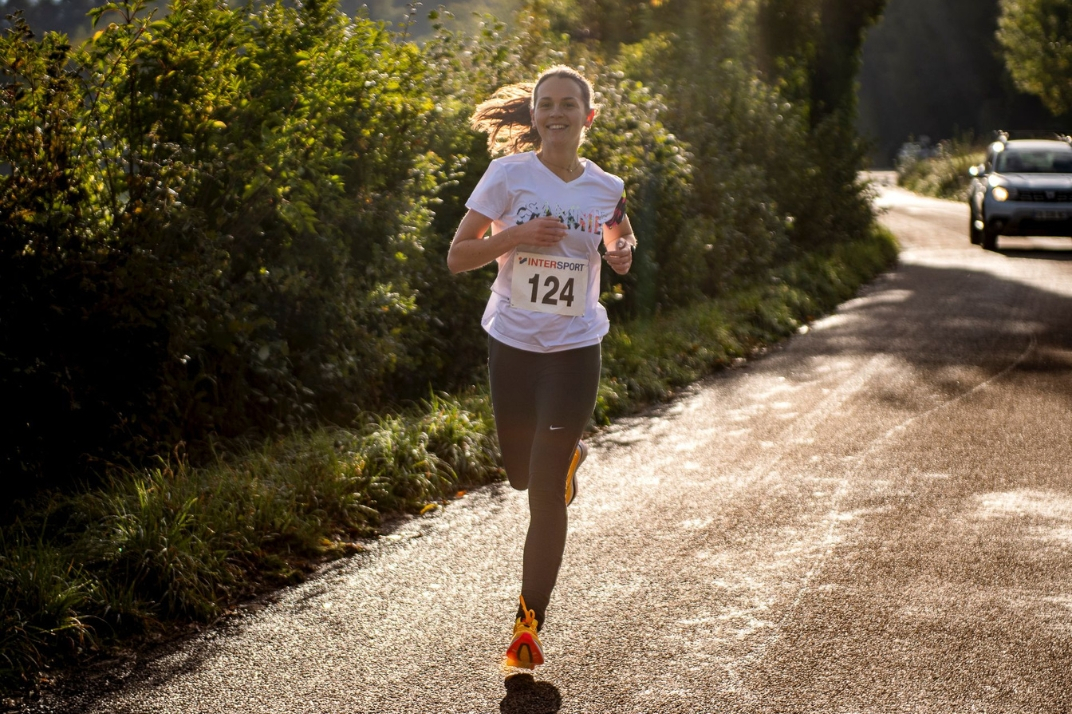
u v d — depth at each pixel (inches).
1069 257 778.8
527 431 170.2
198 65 260.7
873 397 333.1
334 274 289.4
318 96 286.4
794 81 898.1
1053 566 185.6
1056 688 140.3
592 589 181.0
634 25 824.9
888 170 2888.8
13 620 156.8
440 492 246.2
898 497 229.5
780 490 237.6
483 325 175.3
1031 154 875.4
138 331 239.6
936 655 151.1
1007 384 343.6
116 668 155.3
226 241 260.8
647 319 452.8
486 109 184.9
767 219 602.2
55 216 230.2
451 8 434.0
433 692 144.8
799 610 168.9
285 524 207.9
